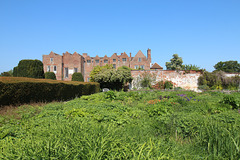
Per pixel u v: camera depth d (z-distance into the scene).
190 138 4.49
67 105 8.24
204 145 3.81
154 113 6.67
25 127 4.39
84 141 2.92
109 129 3.52
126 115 6.14
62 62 44.66
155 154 2.83
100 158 2.53
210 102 9.84
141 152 2.78
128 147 2.95
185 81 29.05
